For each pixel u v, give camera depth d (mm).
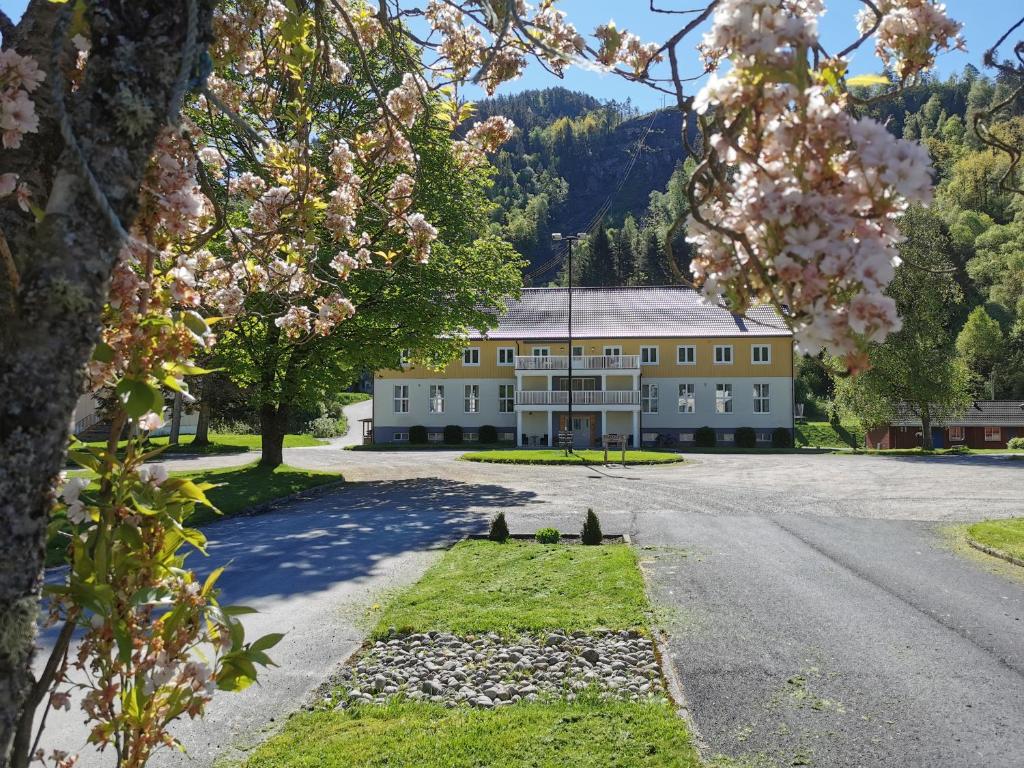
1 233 1562
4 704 1327
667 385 49625
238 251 3764
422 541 12359
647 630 6914
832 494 19172
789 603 8148
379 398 51500
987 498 18250
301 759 4367
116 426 1938
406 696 5465
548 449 43875
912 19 1877
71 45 1856
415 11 3301
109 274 1390
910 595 8617
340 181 4191
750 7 1416
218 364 20516
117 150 1387
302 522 14680
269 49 3605
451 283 21734
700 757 4426
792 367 48562
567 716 4977
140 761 2014
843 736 4766
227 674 2031
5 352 1308
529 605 7836
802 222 1317
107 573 1903
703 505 16922
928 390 39969
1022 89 3137
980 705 5293
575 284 116375
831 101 1561
